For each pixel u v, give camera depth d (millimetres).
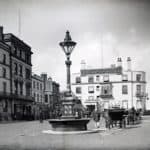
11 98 41219
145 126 22453
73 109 16516
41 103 57469
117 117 20844
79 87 58062
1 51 39562
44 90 60562
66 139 13234
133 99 55469
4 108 39312
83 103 57250
